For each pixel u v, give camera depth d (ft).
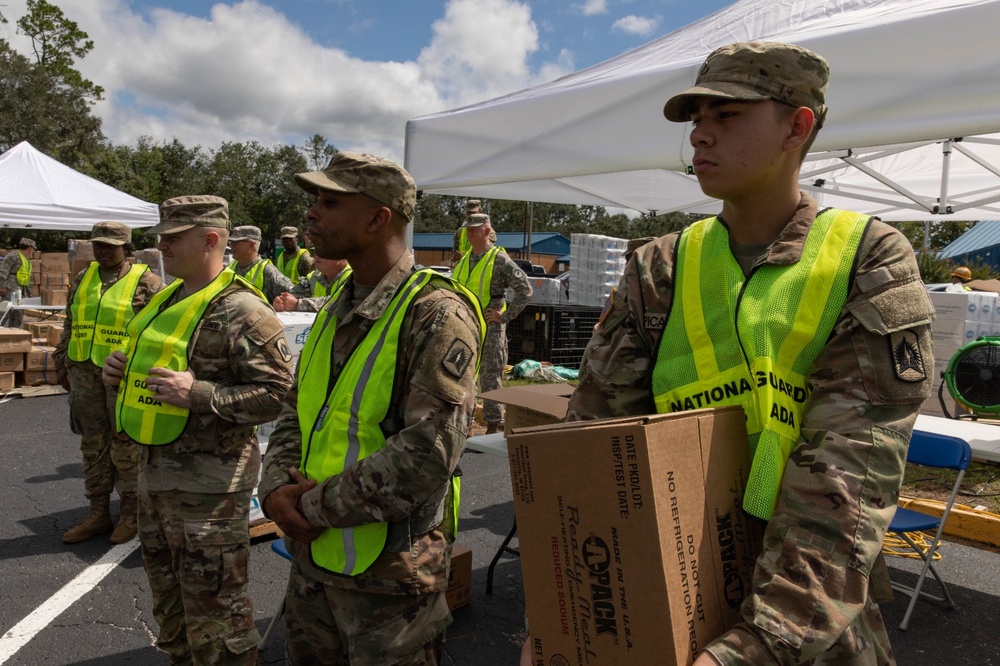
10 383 28.55
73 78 145.69
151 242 137.39
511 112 13.16
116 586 12.46
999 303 21.06
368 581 5.74
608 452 3.50
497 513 16.56
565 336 35.14
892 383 3.48
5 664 10.04
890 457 3.43
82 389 14.34
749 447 3.84
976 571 13.57
